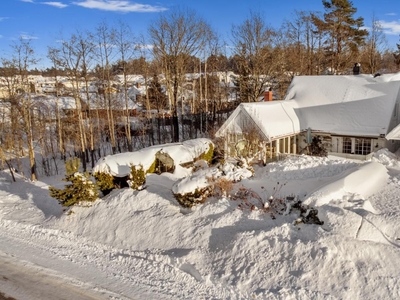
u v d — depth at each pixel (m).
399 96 24.16
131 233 12.93
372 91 24.52
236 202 13.09
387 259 9.14
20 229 15.32
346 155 21.73
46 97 44.50
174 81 40.44
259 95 39.34
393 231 10.59
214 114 46.75
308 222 11.14
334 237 9.95
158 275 10.42
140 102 61.25
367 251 9.39
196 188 13.26
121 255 11.84
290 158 19.58
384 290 8.46
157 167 18.91
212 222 11.99
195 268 10.45
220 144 22.38
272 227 10.97
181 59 40.66
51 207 17.75
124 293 9.61
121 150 39.84
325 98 26.17
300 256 9.77
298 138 25.95
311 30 50.47
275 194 14.06
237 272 9.91
